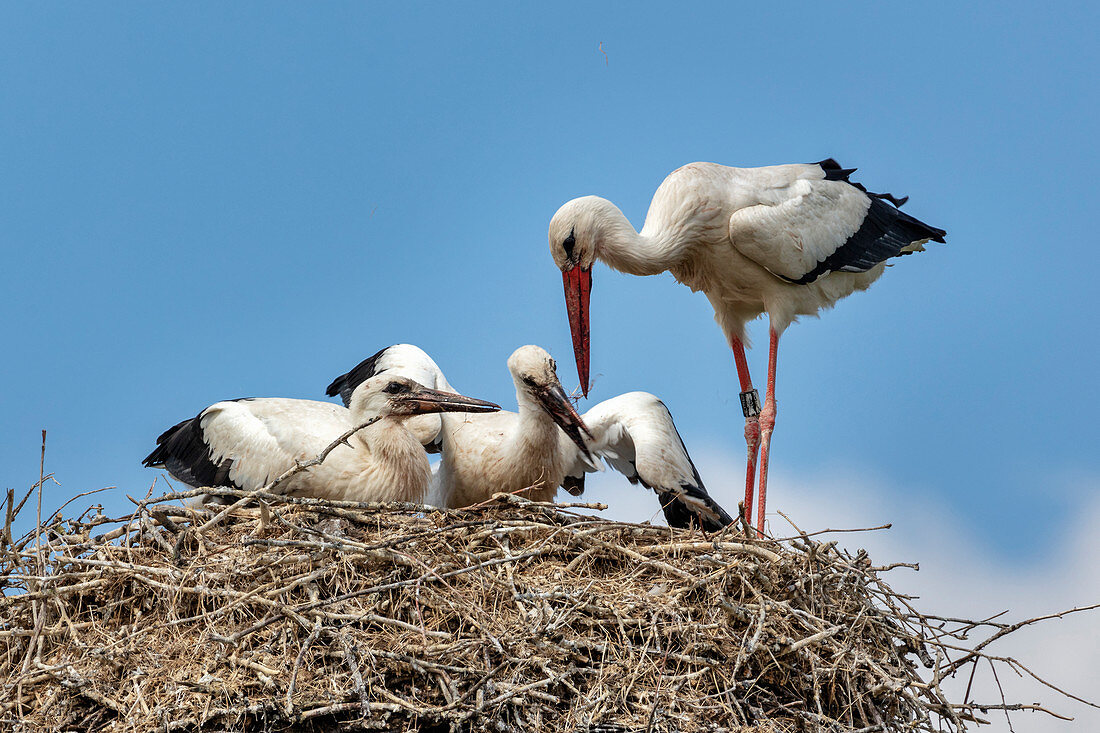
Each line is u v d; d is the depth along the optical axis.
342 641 10.52
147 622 11.13
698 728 10.72
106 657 10.55
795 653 11.47
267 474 13.90
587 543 12.20
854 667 11.45
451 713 10.18
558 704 10.70
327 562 11.27
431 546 11.70
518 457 14.12
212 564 11.38
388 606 11.09
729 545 12.01
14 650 11.05
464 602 11.08
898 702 11.99
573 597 11.29
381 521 12.16
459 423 14.84
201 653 10.65
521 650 10.70
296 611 10.53
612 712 10.67
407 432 13.80
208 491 11.70
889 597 12.49
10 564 11.42
